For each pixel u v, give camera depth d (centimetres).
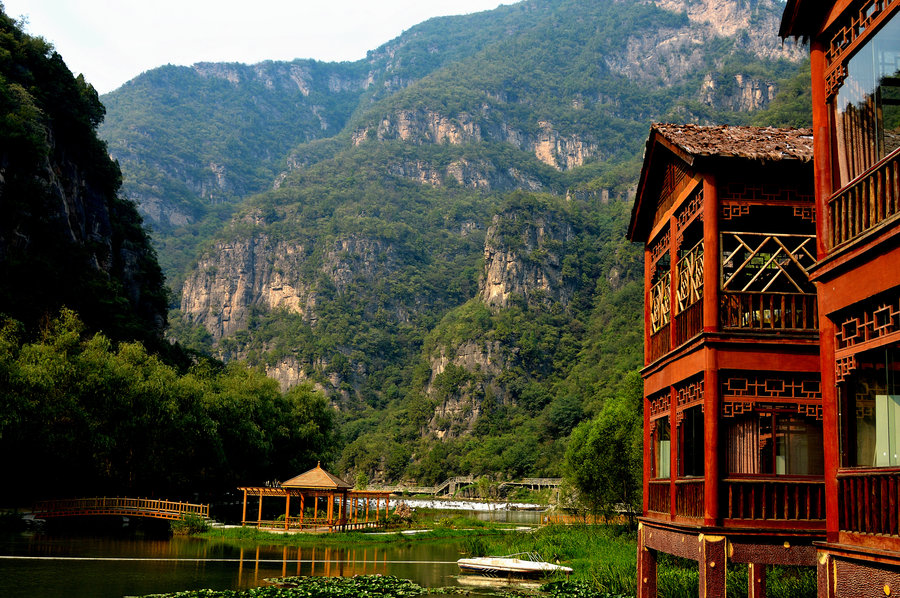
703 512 1697
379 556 4656
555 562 3994
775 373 1697
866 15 1290
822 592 1270
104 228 10938
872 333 1228
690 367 1812
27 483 6231
